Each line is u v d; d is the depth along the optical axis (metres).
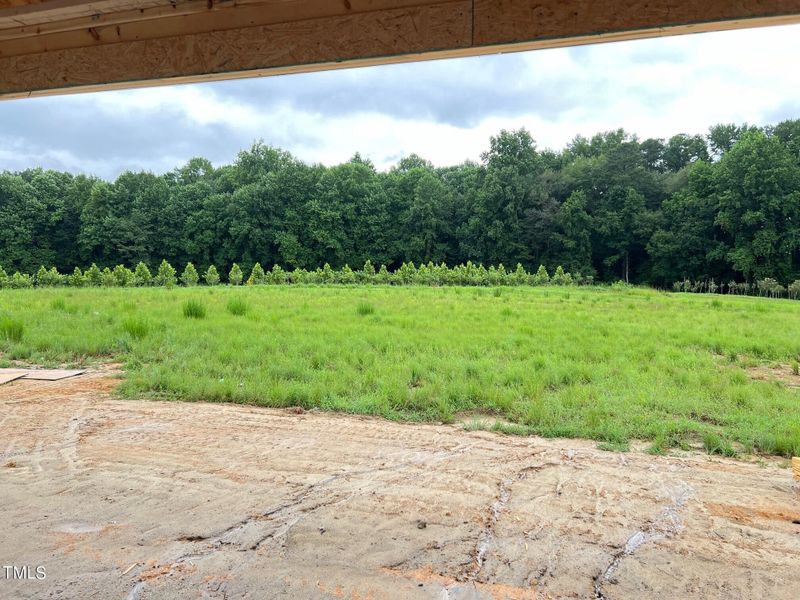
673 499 3.11
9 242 39.56
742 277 38.06
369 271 28.05
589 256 41.75
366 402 4.84
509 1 3.30
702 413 4.61
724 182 37.56
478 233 43.41
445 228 44.66
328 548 2.55
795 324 10.66
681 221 40.34
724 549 2.58
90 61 4.22
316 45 3.71
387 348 7.00
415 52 3.50
